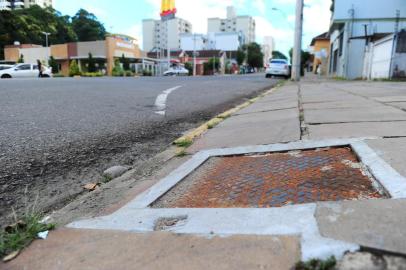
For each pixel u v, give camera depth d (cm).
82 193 268
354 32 2406
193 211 209
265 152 328
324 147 318
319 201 204
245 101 888
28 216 222
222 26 14638
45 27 8369
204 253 162
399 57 1617
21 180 289
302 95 873
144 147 400
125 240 182
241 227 180
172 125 536
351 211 182
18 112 588
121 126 507
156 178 290
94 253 173
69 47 5278
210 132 468
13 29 7194
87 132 458
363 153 280
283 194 224
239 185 249
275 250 156
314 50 6141
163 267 156
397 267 136
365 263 140
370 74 1978
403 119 418
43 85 1155
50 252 178
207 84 1427
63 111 612
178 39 12231
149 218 205
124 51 5375
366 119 435
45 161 336
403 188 206
